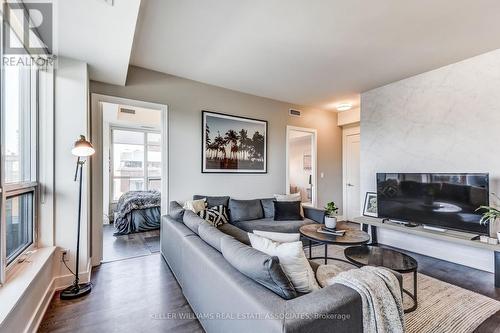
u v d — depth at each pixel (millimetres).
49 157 2330
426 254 3539
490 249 2576
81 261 2480
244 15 2287
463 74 3180
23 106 2092
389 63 3291
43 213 2305
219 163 4129
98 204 3080
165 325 1857
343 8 2182
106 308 2080
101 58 2457
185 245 2178
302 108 5277
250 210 3982
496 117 2906
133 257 3326
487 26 2447
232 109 4312
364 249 2512
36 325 1792
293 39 2697
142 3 2096
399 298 1360
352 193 5773
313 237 2791
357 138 5672
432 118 3480
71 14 1769
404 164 3799
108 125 5879
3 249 1604
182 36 2643
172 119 3693
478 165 3039
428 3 2109
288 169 5027
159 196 4938
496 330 1830
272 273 1212
